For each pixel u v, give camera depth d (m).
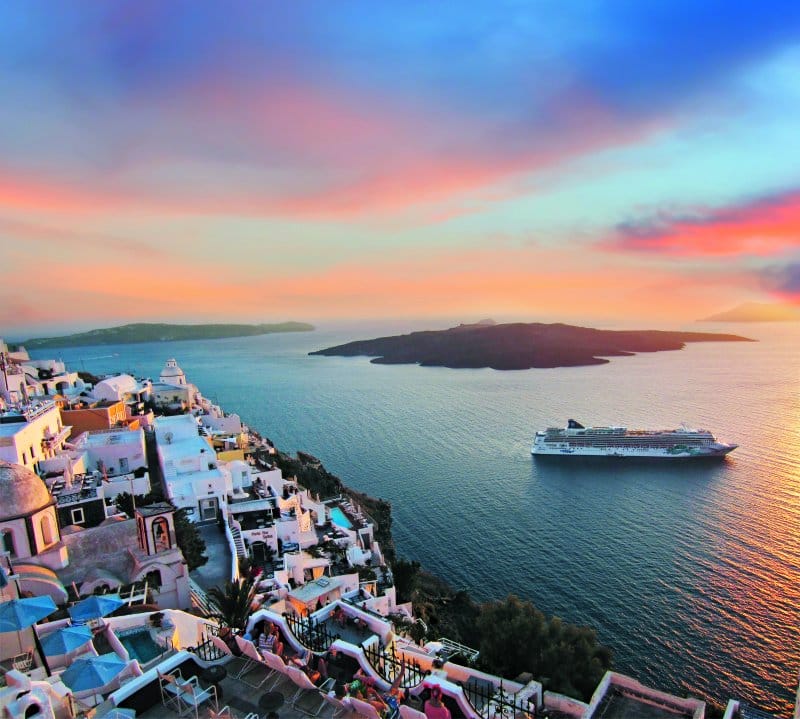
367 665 21.28
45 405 80.00
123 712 18.38
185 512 65.44
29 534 43.72
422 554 99.06
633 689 29.59
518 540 103.75
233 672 20.62
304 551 65.50
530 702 30.22
